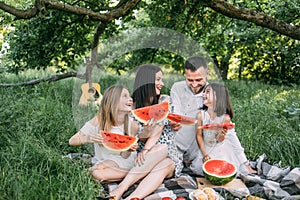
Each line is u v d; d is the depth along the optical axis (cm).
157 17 748
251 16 607
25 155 387
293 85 1026
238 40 1009
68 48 765
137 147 366
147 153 362
